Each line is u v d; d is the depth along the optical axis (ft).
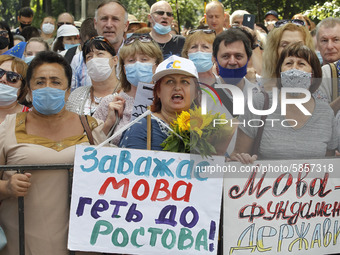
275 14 32.91
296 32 15.23
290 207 11.36
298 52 12.41
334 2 45.78
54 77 11.70
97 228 11.03
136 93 14.20
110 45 16.10
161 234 11.11
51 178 11.35
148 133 12.10
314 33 22.18
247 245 11.24
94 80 15.94
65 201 11.38
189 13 90.48
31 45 22.97
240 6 72.64
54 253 11.29
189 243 11.09
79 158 11.05
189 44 17.30
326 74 15.51
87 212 11.03
